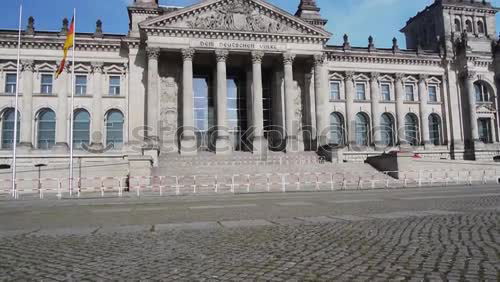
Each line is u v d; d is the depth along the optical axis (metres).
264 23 67.75
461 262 8.15
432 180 52.75
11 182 47.09
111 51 68.88
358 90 79.75
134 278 7.60
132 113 66.75
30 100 65.56
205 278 7.48
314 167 55.00
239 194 36.59
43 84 67.31
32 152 64.31
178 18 64.88
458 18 87.50
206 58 69.75
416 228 12.80
